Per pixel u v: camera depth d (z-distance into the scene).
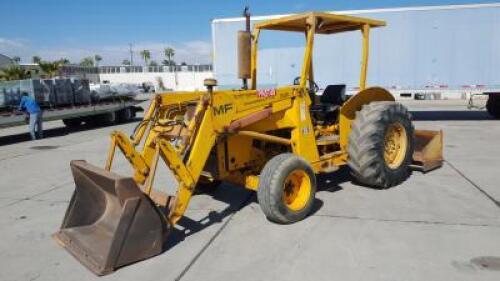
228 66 13.48
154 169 3.63
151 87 59.62
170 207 3.79
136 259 3.49
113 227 3.73
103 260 3.38
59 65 45.59
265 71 12.55
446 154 7.66
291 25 5.43
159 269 3.39
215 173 4.55
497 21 11.88
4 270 3.53
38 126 12.23
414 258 3.43
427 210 4.56
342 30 5.75
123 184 3.34
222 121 4.04
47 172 7.43
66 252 3.82
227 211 4.76
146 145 4.29
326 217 4.43
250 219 4.47
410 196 5.08
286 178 4.15
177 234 4.12
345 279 3.14
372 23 5.32
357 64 12.71
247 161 4.75
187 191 3.78
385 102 5.46
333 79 12.98
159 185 6.14
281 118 4.70
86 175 3.82
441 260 3.38
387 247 3.65
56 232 4.35
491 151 7.91
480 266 3.26
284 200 4.18
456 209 4.57
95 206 4.09
